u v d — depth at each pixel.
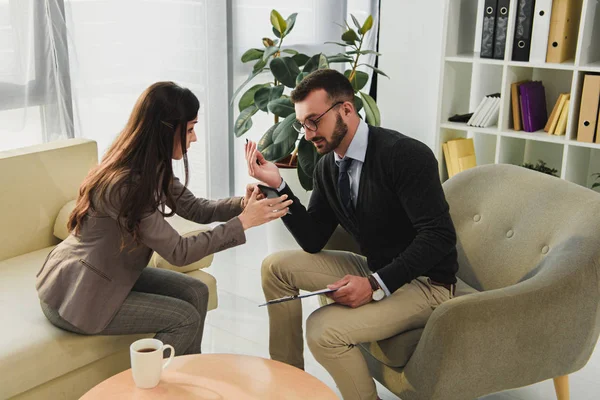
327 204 2.31
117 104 3.30
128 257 1.99
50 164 2.57
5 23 2.78
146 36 3.36
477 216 2.25
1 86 2.81
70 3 2.99
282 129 3.17
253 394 1.60
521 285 1.83
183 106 1.93
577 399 2.33
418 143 2.02
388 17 4.04
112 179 1.87
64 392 2.01
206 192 3.89
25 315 2.05
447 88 3.46
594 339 1.95
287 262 2.25
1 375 1.82
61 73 2.98
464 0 3.42
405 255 1.98
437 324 1.77
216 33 3.68
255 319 2.94
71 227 2.01
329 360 1.95
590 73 3.14
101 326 1.96
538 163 3.70
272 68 3.31
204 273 2.55
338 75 2.03
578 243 1.89
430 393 1.84
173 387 1.62
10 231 2.48
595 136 3.11
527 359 1.86
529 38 3.19
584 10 2.97
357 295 1.97
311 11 4.28
